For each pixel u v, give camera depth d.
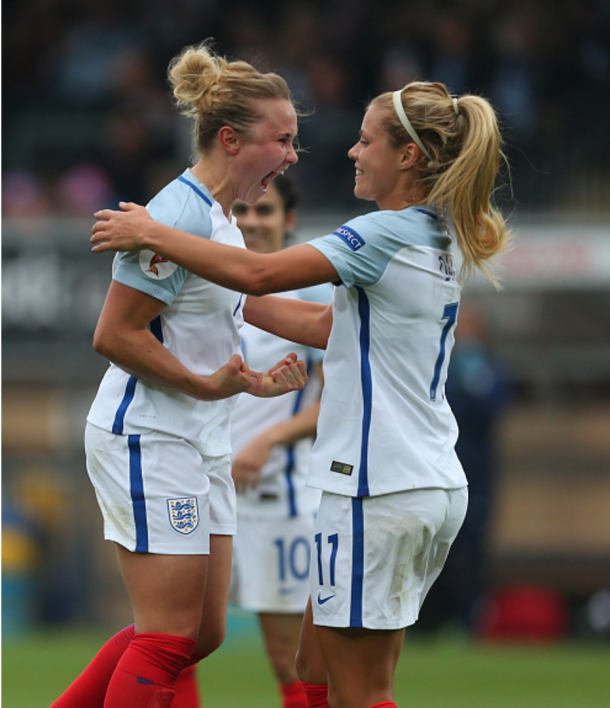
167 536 10.02
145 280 9.77
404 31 43.91
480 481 28.38
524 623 31.84
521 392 35.25
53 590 33.84
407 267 10.02
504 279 34.41
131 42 46.16
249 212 14.84
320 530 10.19
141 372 9.91
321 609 10.12
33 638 29.45
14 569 32.03
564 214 34.72
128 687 9.89
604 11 43.50
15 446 34.81
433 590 29.11
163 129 42.59
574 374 35.00
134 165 41.75
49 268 34.47
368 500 9.91
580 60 42.62
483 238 10.37
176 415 10.20
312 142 40.66
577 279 34.28
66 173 42.84
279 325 11.40
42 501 34.47
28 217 37.72
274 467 14.06
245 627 30.47
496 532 34.78
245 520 14.09
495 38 43.19
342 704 10.20
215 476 10.69
